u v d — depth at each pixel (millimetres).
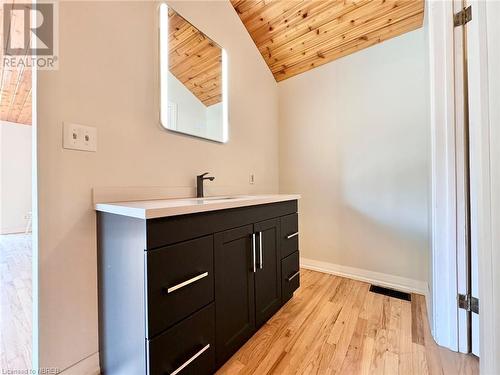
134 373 913
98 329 1132
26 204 4641
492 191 847
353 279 2225
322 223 2453
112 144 1207
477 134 989
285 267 1693
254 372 1116
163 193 1470
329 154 2410
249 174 2311
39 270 966
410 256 1983
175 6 1560
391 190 2068
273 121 2703
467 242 1238
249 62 2314
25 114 4090
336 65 2354
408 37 1970
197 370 1005
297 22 2131
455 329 1248
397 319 1545
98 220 1122
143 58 1357
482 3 890
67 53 1041
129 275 932
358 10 1921
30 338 1308
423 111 1907
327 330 1433
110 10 1198
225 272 1174
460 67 1239
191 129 1686
